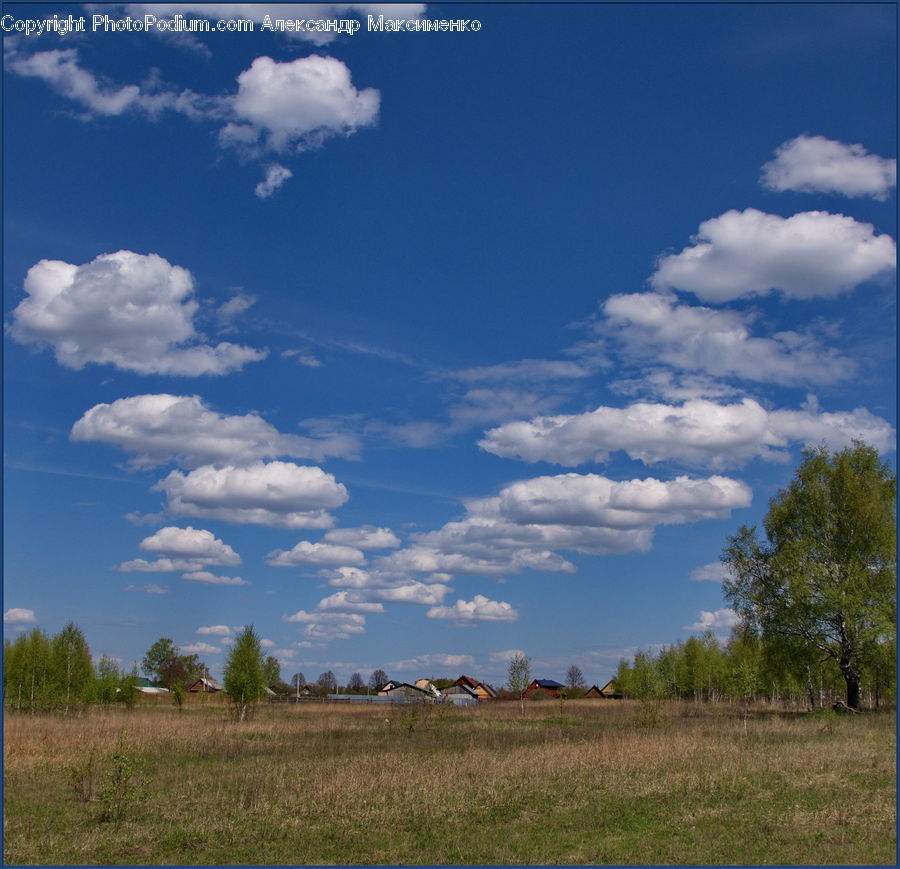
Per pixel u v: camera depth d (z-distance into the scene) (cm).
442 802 1703
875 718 3994
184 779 2062
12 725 3641
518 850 1320
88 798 1778
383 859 1274
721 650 7212
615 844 1348
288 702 8600
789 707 6462
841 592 4472
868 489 4697
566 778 1997
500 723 4466
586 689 12219
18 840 1407
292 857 1291
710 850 1296
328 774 2073
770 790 1794
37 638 5394
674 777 1978
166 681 12169
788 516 4881
